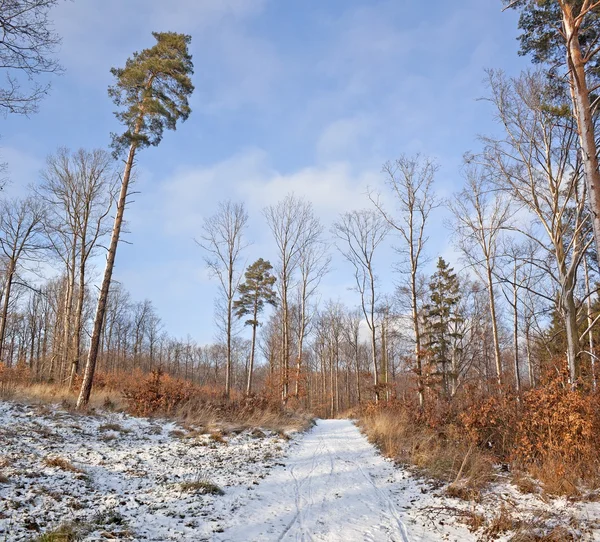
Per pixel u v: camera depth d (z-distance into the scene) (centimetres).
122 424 1349
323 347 5516
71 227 2359
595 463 769
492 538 530
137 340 5778
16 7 642
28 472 686
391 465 1038
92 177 2358
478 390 1484
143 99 1608
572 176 1287
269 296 3550
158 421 1509
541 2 1029
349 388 6128
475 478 803
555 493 690
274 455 1146
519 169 1402
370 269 2598
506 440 1018
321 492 774
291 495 743
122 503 622
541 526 545
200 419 1598
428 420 1482
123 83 1614
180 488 712
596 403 839
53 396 1614
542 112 1309
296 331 3950
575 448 809
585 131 667
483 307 3002
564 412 846
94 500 623
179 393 1856
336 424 2455
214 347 6931
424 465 952
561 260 1236
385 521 605
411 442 1227
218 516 595
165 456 983
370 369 5703
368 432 1666
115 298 5088
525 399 1044
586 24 989
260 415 1903
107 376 2661
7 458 752
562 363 1070
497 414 1088
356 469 1005
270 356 4475
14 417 1131
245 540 512
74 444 974
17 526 479
